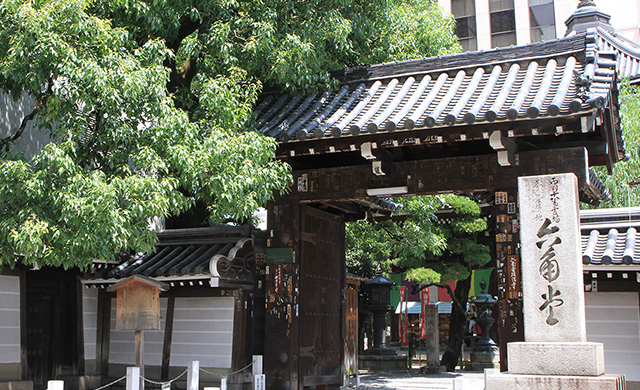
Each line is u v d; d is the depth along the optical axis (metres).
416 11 17.16
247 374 12.59
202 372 12.73
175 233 13.95
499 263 10.53
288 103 12.44
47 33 8.74
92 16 9.41
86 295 13.90
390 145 10.55
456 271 18.78
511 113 9.43
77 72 8.84
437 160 11.31
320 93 12.51
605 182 18.83
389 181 11.60
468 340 31.52
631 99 19.80
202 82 11.15
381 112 11.18
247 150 9.85
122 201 9.27
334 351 13.44
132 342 13.80
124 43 10.25
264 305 12.95
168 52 10.23
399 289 26.50
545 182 7.85
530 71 11.02
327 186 12.05
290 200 12.30
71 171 8.73
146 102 9.70
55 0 8.94
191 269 12.41
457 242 18.78
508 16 37.56
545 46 11.30
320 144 11.01
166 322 13.41
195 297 13.17
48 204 9.13
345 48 13.30
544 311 7.58
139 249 9.73
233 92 10.91
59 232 8.45
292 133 10.92
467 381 17.30
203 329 12.96
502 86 10.91
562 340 7.45
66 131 9.39
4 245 8.75
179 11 11.62
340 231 14.20
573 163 10.29
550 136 10.89
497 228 10.65
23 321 12.38
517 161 10.66
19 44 8.80
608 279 11.67
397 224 17.59
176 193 9.76
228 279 12.42
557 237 7.68
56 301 13.59
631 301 11.55
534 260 7.73
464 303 20.81
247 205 9.90
